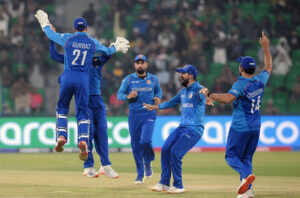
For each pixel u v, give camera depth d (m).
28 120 51.59
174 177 23.70
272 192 23.94
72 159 44.78
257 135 21.25
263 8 73.94
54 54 25.36
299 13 73.69
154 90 28.62
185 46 68.25
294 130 53.50
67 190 24.62
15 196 22.30
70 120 51.59
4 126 51.38
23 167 38.50
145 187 26.00
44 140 51.38
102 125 27.05
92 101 26.84
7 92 61.78
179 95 24.86
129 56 66.00
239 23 71.81
